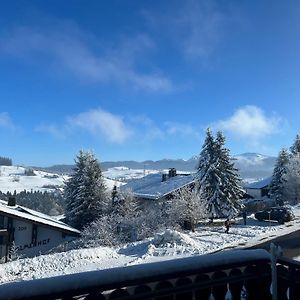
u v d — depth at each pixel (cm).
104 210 5009
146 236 4072
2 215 3781
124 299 284
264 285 356
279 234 3469
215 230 4006
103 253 2800
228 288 341
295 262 344
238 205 4938
